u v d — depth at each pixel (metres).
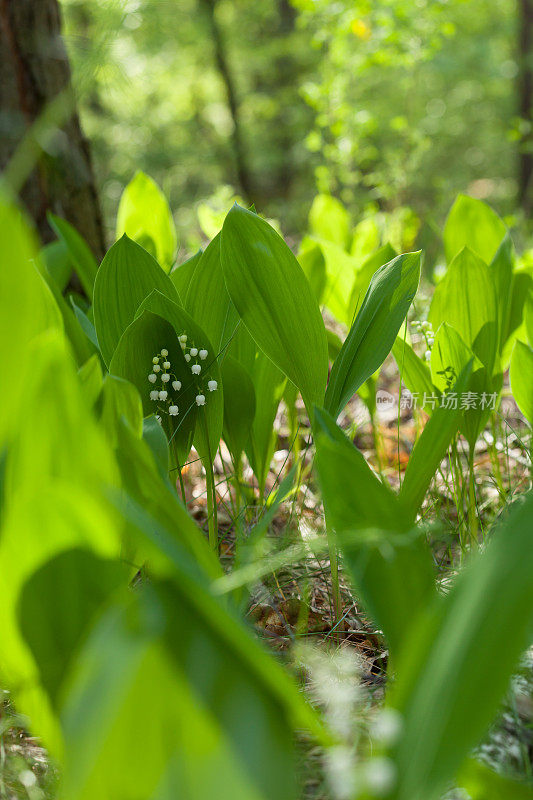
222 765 0.58
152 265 0.94
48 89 1.36
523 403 1.02
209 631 0.64
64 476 0.68
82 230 1.45
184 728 0.59
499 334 1.04
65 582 0.66
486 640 0.64
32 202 1.39
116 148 5.56
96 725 0.56
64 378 0.67
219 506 1.16
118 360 0.87
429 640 0.66
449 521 1.03
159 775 0.57
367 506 0.72
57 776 0.72
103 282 0.93
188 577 0.62
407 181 2.20
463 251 1.00
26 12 1.33
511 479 1.13
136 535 0.65
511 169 6.05
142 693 0.58
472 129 6.00
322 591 0.95
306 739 0.75
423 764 0.63
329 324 1.66
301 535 0.98
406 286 0.89
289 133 5.67
